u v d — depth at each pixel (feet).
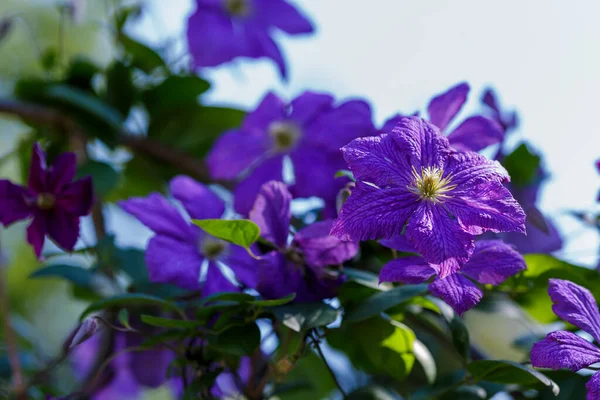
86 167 3.88
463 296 3.03
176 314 3.63
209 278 3.49
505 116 3.85
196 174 4.18
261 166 3.77
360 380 3.91
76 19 4.24
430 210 3.08
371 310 3.26
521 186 3.76
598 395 3.03
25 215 3.45
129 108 4.13
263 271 3.28
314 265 3.31
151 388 3.88
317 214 3.67
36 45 4.23
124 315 3.30
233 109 4.17
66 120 4.07
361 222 3.04
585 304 3.13
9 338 3.60
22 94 4.10
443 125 3.34
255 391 3.46
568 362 3.03
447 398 3.41
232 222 3.19
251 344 3.27
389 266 3.12
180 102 4.15
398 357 3.43
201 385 3.38
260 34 4.12
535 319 3.58
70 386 4.17
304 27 4.16
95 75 4.20
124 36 4.19
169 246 3.49
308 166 3.70
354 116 3.71
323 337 3.39
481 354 3.59
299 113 3.79
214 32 4.05
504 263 3.17
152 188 4.26
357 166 3.07
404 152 3.10
